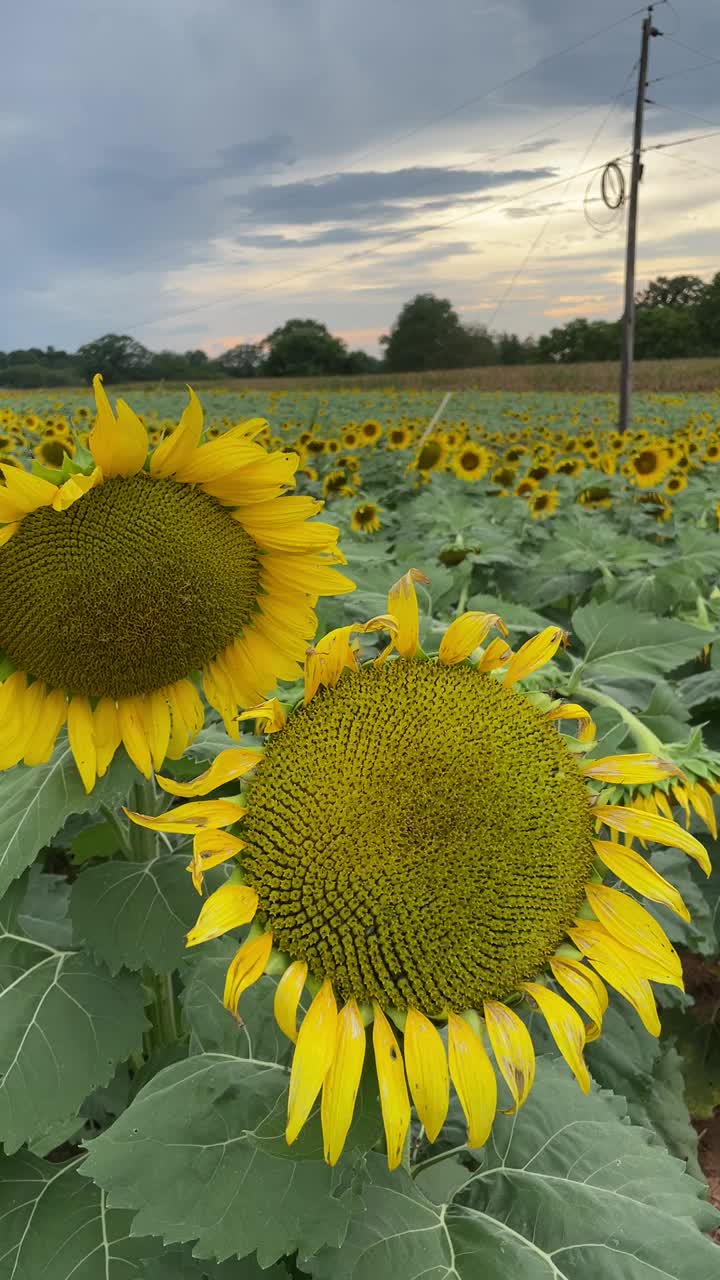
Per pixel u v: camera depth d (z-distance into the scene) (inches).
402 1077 13.9
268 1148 14.4
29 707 22.1
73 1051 20.3
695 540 53.9
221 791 22.6
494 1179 17.5
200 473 21.5
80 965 21.9
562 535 56.6
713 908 33.9
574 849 15.6
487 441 181.8
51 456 81.3
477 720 15.7
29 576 20.9
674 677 45.1
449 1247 15.5
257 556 23.0
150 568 21.1
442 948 14.4
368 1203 16.0
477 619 16.5
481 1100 14.1
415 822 14.6
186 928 21.8
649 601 50.6
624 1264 15.5
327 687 16.2
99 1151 15.2
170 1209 14.5
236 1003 14.2
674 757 23.1
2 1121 19.2
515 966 14.8
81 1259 19.9
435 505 75.1
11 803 21.1
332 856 14.5
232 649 23.3
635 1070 27.1
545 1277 15.2
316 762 15.1
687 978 37.7
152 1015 26.5
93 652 21.2
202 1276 17.9
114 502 21.1
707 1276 15.3
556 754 16.2
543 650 16.7
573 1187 17.1
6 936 22.7
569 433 255.8
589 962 16.6
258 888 14.8
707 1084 34.8
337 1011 14.3
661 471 98.1
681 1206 16.7
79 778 21.8
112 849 27.5
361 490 121.0
